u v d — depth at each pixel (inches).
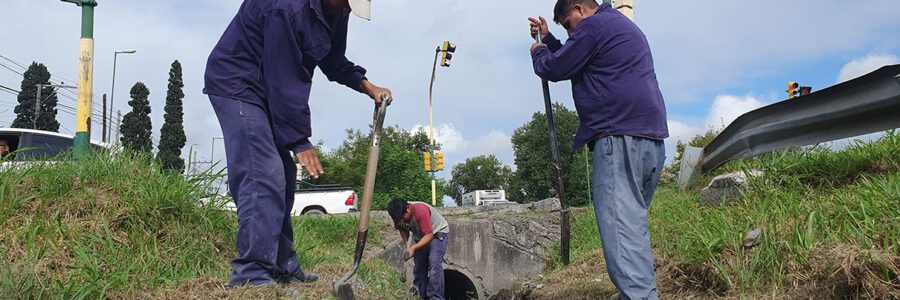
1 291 84.8
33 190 129.2
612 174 96.9
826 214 123.8
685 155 266.1
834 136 180.5
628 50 99.4
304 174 1660.9
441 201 1244.5
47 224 118.3
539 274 330.3
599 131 99.5
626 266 93.1
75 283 95.4
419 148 2192.4
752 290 107.3
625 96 97.2
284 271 108.4
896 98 155.0
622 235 94.2
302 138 98.1
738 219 144.1
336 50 111.4
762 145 212.1
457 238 357.7
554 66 103.2
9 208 117.5
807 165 178.5
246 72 97.9
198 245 133.3
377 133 107.0
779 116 201.6
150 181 142.4
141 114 1777.8
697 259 122.7
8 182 126.6
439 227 212.7
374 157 106.0
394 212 204.2
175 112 1813.5
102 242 115.4
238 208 97.6
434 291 207.5
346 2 100.2
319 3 96.7
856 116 171.0
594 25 100.7
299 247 166.9
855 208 119.7
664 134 99.1
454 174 2876.5
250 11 97.7
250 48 97.8
